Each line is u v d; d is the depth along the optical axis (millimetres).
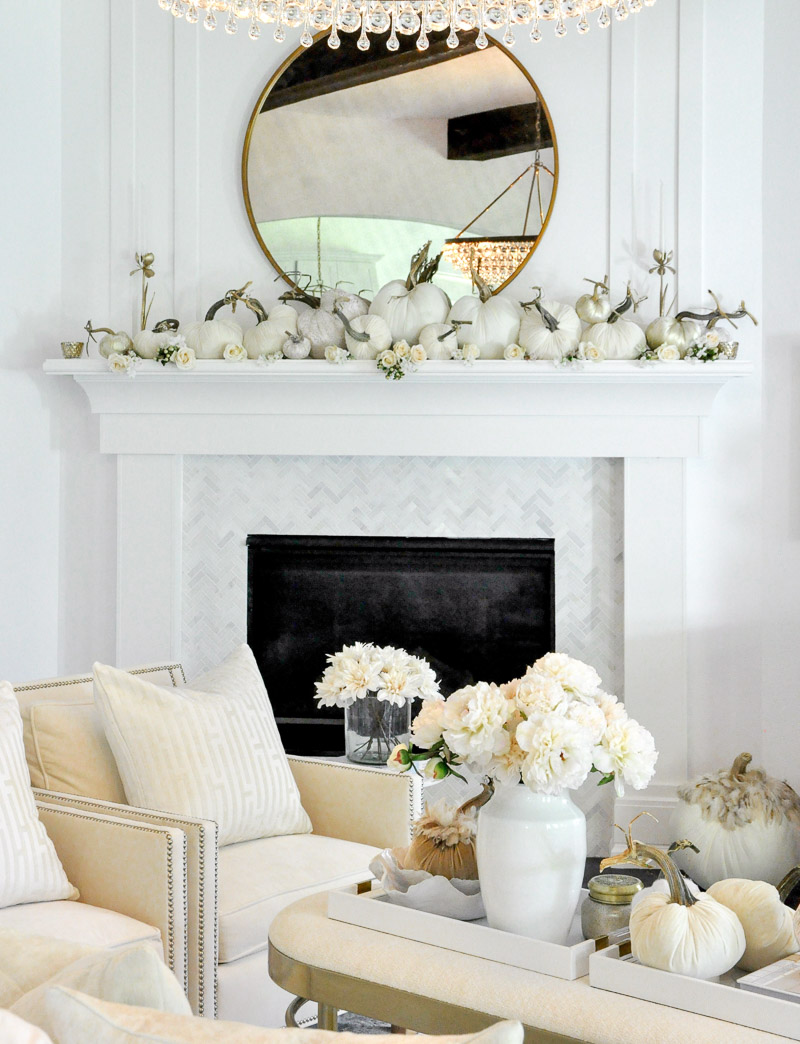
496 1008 1504
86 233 4078
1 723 2234
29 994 1003
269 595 4113
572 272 3924
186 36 4055
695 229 3842
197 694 2602
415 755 1829
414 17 2547
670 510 3793
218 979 2141
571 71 3920
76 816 2213
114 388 3938
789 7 3799
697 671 3834
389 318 3811
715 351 3641
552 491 3926
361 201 4035
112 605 4098
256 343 3830
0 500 3766
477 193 3980
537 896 1640
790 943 1536
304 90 4043
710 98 3846
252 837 2545
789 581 3803
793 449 3799
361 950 1670
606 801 3855
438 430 3863
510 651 4004
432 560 4027
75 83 4086
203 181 4070
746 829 3186
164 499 4004
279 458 4043
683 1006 1426
